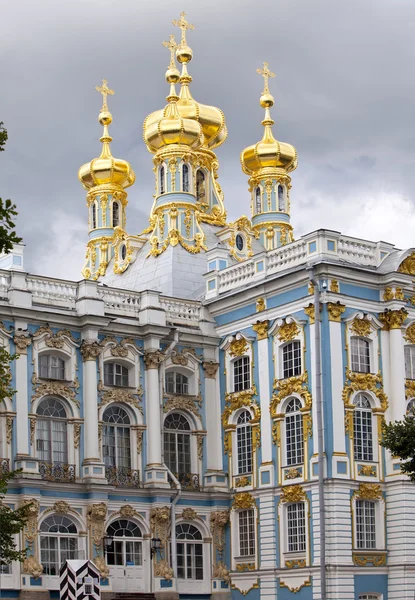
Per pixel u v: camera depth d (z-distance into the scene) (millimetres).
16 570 58438
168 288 73188
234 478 65750
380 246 63625
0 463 59344
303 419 61469
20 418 60594
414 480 50750
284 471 62312
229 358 66938
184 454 66438
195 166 79438
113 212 85750
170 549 63500
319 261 60750
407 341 62562
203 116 84000
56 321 62906
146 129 80188
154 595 62312
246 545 64562
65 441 62594
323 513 57469
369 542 60188
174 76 81188
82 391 63281
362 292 62281
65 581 48875
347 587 58500
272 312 64312
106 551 61812
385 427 51156
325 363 60594
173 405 66062
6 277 62625
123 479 63375
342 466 59750
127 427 64688
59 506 60750
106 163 85688
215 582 64750
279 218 84625
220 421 67188
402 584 59344
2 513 46000
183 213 77562
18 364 61188
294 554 61125
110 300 65562
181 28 85688
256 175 85562
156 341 65625
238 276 67312
